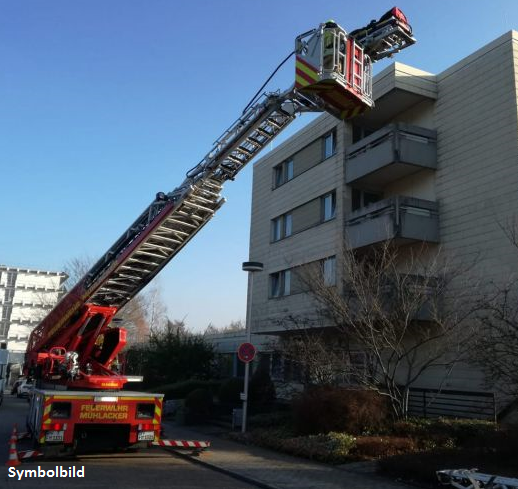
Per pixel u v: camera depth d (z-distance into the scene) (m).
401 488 8.61
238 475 9.62
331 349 14.78
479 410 14.13
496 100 16.14
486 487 7.16
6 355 28.08
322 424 12.37
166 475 9.62
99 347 13.38
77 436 10.77
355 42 8.70
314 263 19.41
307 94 9.16
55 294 70.81
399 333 13.90
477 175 16.45
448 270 15.33
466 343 12.86
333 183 21.22
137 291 13.03
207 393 18.67
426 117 19.02
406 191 19.59
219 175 10.96
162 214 11.14
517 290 14.34
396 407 13.23
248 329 15.79
